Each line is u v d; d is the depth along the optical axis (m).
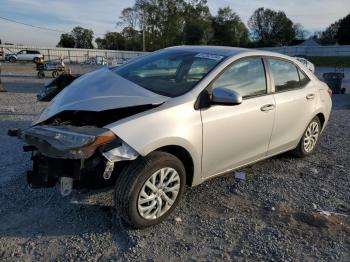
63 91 4.23
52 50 55.53
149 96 3.70
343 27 94.12
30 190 4.27
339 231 3.69
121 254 3.19
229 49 4.61
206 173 4.02
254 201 4.24
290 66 5.18
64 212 3.82
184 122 3.62
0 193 4.18
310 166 5.47
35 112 9.00
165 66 4.36
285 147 5.15
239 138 4.21
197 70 4.10
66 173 3.38
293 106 4.99
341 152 6.29
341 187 4.77
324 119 5.82
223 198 4.27
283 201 4.27
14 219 3.67
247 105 4.27
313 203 4.25
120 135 3.28
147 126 3.39
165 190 3.61
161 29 81.56
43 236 3.42
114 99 3.63
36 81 19.52
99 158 3.37
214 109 3.88
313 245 3.45
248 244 3.42
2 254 3.14
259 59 4.63
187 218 3.81
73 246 3.28
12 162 5.15
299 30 107.69
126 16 82.06
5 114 8.62
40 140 3.32
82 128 3.34
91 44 94.31
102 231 3.51
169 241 3.40
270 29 104.31
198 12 82.50
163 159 3.49
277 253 3.30
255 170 5.18
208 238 3.48
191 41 81.38
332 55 61.03
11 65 38.00
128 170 3.39
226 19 87.12
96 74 4.51
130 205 3.36
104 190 4.27
